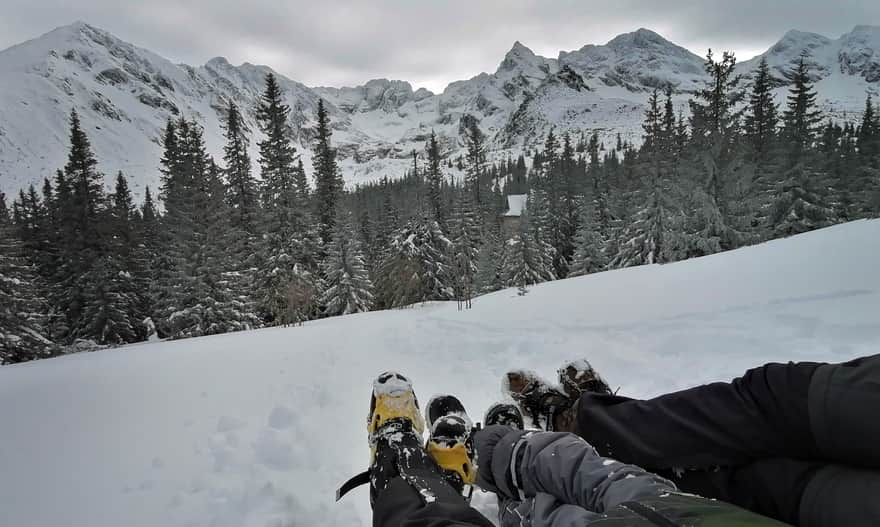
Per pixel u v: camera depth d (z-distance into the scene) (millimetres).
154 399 3561
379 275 31203
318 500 2035
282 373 4164
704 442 1089
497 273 36906
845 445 829
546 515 1066
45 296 29391
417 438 1669
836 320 3926
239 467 2357
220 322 23500
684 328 4414
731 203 21125
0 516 1976
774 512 939
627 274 10523
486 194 75938
